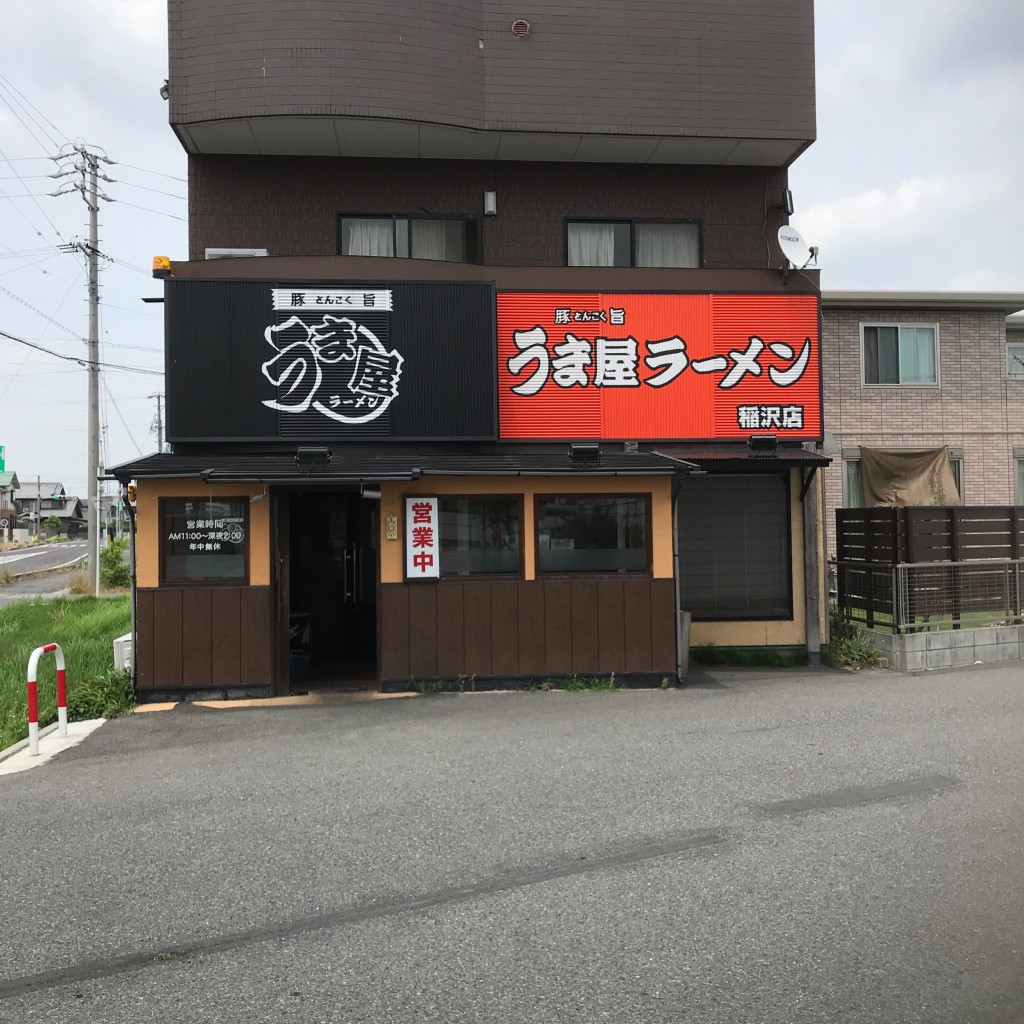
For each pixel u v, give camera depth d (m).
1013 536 11.86
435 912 4.07
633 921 3.95
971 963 3.55
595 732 7.48
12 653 12.36
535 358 10.78
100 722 8.39
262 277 10.17
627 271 11.10
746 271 11.27
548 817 5.30
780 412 11.11
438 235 11.84
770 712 8.20
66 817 5.50
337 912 4.09
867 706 8.40
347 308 10.20
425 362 10.30
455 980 3.48
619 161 12.03
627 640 9.74
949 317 16.77
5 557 52.25
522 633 9.67
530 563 9.70
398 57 10.70
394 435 10.23
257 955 3.71
